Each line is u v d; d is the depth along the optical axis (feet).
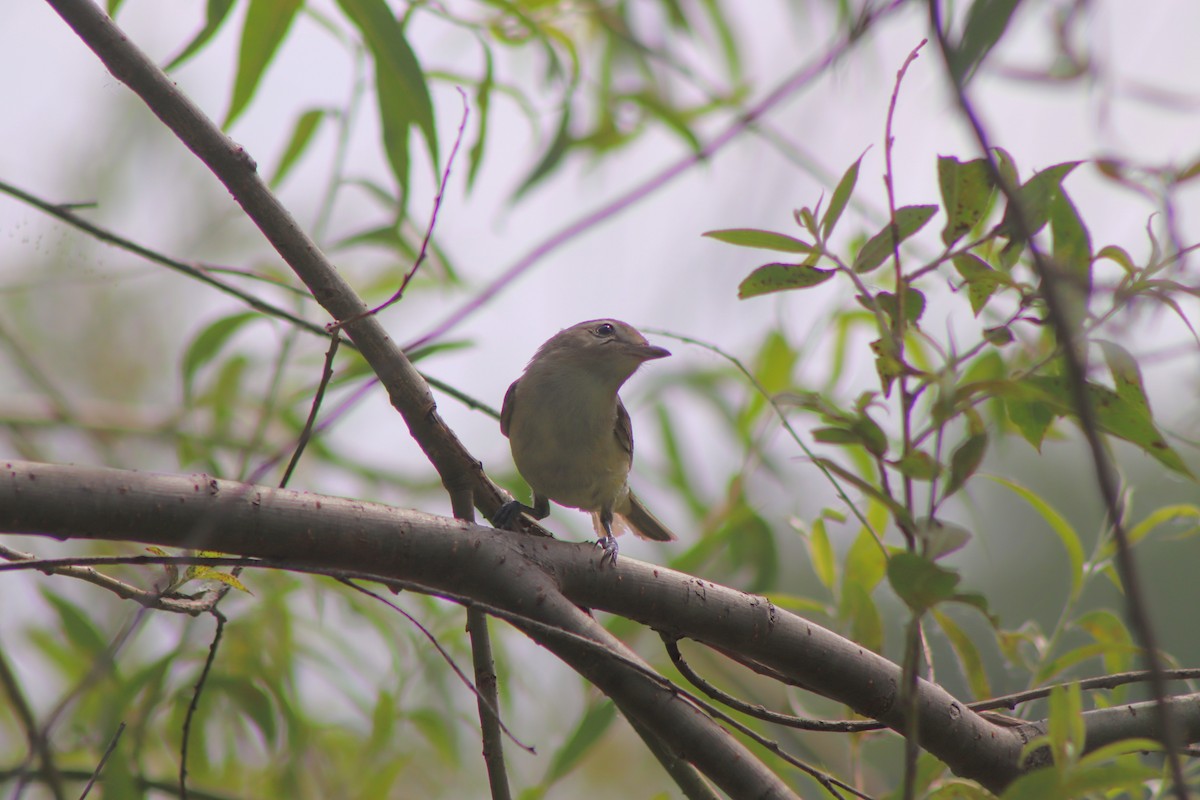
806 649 22.68
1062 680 30.12
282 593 31.91
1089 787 15.61
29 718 17.10
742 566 35.22
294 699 31.19
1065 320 13.30
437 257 33.17
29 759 15.69
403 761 30.30
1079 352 16.52
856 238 29.50
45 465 18.15
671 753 24.11
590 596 22.59
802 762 20.88
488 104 29.17
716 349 20.12
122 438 39.58
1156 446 16.69
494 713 20.01
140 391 49.42
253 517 19.45
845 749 33.01
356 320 21.49
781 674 23.26
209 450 35.40
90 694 29.01
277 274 36.50
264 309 23.13
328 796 30.60
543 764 38.45
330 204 30.86
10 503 17.56
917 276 16.57
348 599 32.40
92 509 18.12
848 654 22.77
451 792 36.99
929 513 14.99
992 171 13.62
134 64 20.80
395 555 20.79
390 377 22.21
